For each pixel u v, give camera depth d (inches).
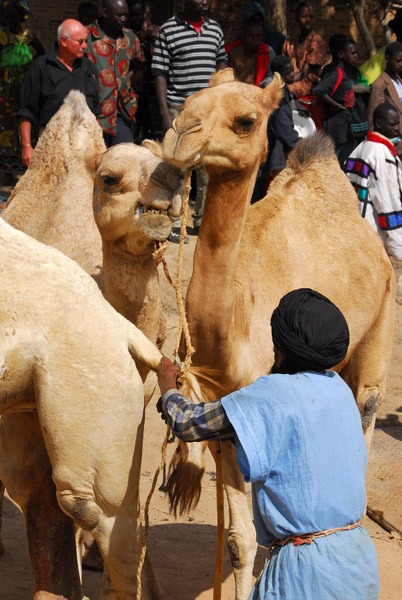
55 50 303.0
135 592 123.7
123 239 138.8
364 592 111.3
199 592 180.7
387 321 200.2
